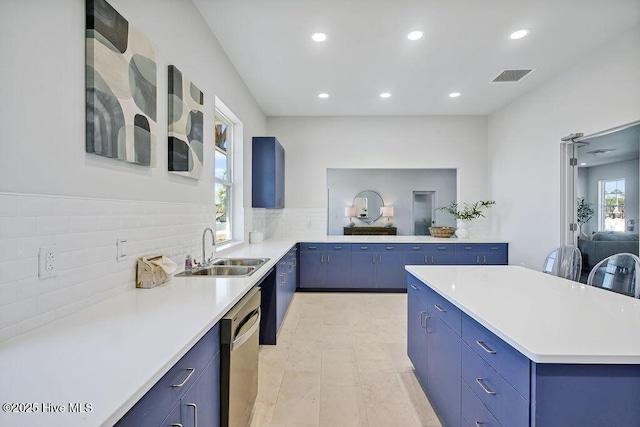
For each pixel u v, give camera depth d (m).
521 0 2.51
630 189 3.01
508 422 1.20
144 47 1.82
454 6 2.59
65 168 1.33
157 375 0.90
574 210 3.75
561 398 1.05
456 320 1.68
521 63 3.57
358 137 5.54
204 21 2.78
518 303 1.59
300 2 2.54
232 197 4.07
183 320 1.32
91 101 1.43
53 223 1.27
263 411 2.08
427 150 5.52
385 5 2.57
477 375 1.45
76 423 0.68
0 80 1.07
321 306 4.34
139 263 1.83
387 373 2.56
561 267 2.59
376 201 8.96
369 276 5.07
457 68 3.71
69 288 1.36
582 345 1.09
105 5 1.50
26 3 1.16
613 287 2.06
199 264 2.61
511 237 4.84
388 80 4.05
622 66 2.97
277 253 3.38
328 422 1.98
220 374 1.49
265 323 3.08
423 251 5.04
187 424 1.15
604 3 2.54
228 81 3.46
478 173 5.52
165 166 2.14
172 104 2.15
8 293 1.10
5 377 0.87
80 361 0.96
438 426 1.94
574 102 3.57
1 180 1.07
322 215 5.56
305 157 5.56
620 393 1.05
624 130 3.05
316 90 4.38
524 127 4.50
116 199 1.65
